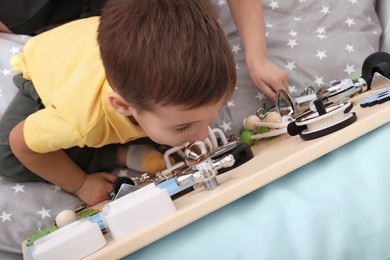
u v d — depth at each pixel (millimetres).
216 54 669
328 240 601
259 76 978
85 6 1302
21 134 926
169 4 691
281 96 880
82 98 874
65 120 885
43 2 1285
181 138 743
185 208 583
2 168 983
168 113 683
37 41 1071
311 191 626
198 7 698
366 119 628
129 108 752
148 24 678
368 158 633
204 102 669
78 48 963
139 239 569
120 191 742
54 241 583
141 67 665
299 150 627
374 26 1094
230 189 588
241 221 611
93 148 1024
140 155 1014
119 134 904
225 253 597
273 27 1076
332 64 1032
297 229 602
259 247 597
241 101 1022
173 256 599
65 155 994
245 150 755
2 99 1097
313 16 1080
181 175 660
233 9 1067
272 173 600
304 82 1023
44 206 972
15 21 1281
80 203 999
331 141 619
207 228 610
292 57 1038
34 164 953
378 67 852
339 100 830
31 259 638
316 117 677
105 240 594
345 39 1053
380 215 607
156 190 600
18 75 1075
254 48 1008
